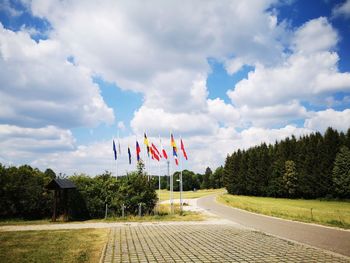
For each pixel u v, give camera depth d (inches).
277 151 3380.9
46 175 1221.7
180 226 869.2
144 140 1425.9
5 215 1069.1
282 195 3203.7
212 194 3954.2
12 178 1075.3
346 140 2738.7
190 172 6407.5
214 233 729.6
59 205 1103.6
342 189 2559.1
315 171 2780.5
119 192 1143.0
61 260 464.8
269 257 477.7
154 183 1228.5
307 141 3134.8
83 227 853.2
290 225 884.0
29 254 505.7
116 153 1352.1
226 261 455.2
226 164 4291.3
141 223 947.3
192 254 499.8
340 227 825.5
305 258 470.3
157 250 530.6
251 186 3558.1
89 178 1171.9
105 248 548.4
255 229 800.9
